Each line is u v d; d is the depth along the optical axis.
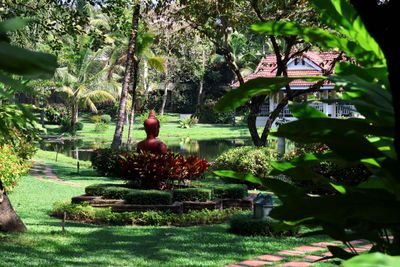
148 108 57.00
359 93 1.45
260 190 15.14
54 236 7.94
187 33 19.09
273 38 16.33
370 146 1.25
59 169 20.31
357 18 1.43
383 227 1.35
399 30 1.19
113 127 51.47
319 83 14.51
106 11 10.30
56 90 40.91
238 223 8.73
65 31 9.89
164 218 9.96
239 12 16.44
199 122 54.91
